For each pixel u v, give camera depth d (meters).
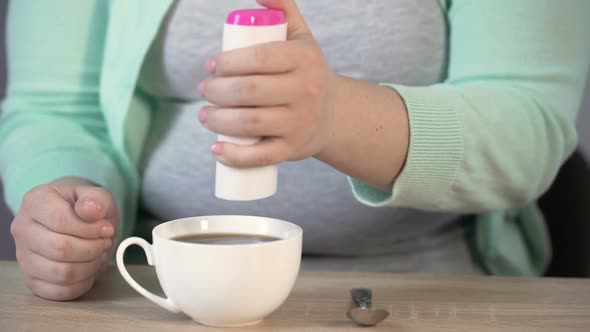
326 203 1.16
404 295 0.93
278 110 0.77
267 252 0.79
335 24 1.13
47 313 0.86
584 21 1.13
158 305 0.89
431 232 1.24
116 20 1.17
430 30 1.15
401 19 1.13
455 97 1.01
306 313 0.87
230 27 0.77
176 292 0.81
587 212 1.23
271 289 0.81
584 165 1.25
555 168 1.11
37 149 1.17
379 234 1.19
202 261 0.79
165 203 1.21
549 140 1.09
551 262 1.32
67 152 1.17
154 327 0.83
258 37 0.77
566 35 1.11
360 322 0.83
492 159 1.02
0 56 1.74
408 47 1.14
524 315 0.87
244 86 0.76
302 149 0.81
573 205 1.26
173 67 1.17
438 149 0.98
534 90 1.09
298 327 0.83
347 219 1.17
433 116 0.98
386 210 1.16
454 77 1.14
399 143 0.95
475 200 1.04
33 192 0.93
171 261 0.80
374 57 1.13
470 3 1.12
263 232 0.87
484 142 1.01
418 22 1.14
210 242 0.84
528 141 1.05
